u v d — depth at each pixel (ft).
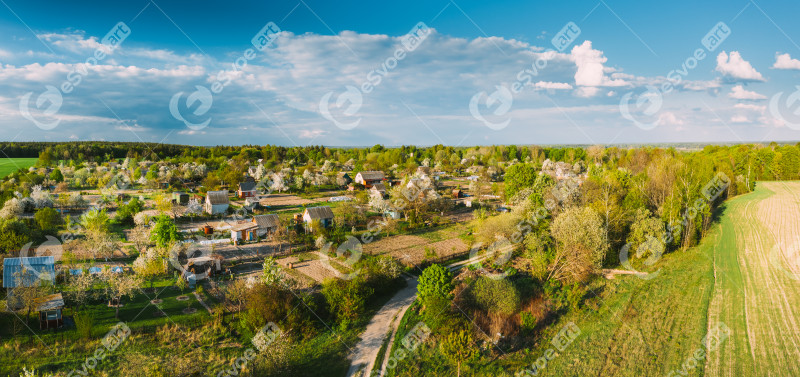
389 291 172.76
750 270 187.21
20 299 128.36
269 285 144.46
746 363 123.75
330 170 597.11
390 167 632.79
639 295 169.07
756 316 149.28
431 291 155.43
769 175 392.06
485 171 540.52
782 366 121.60
